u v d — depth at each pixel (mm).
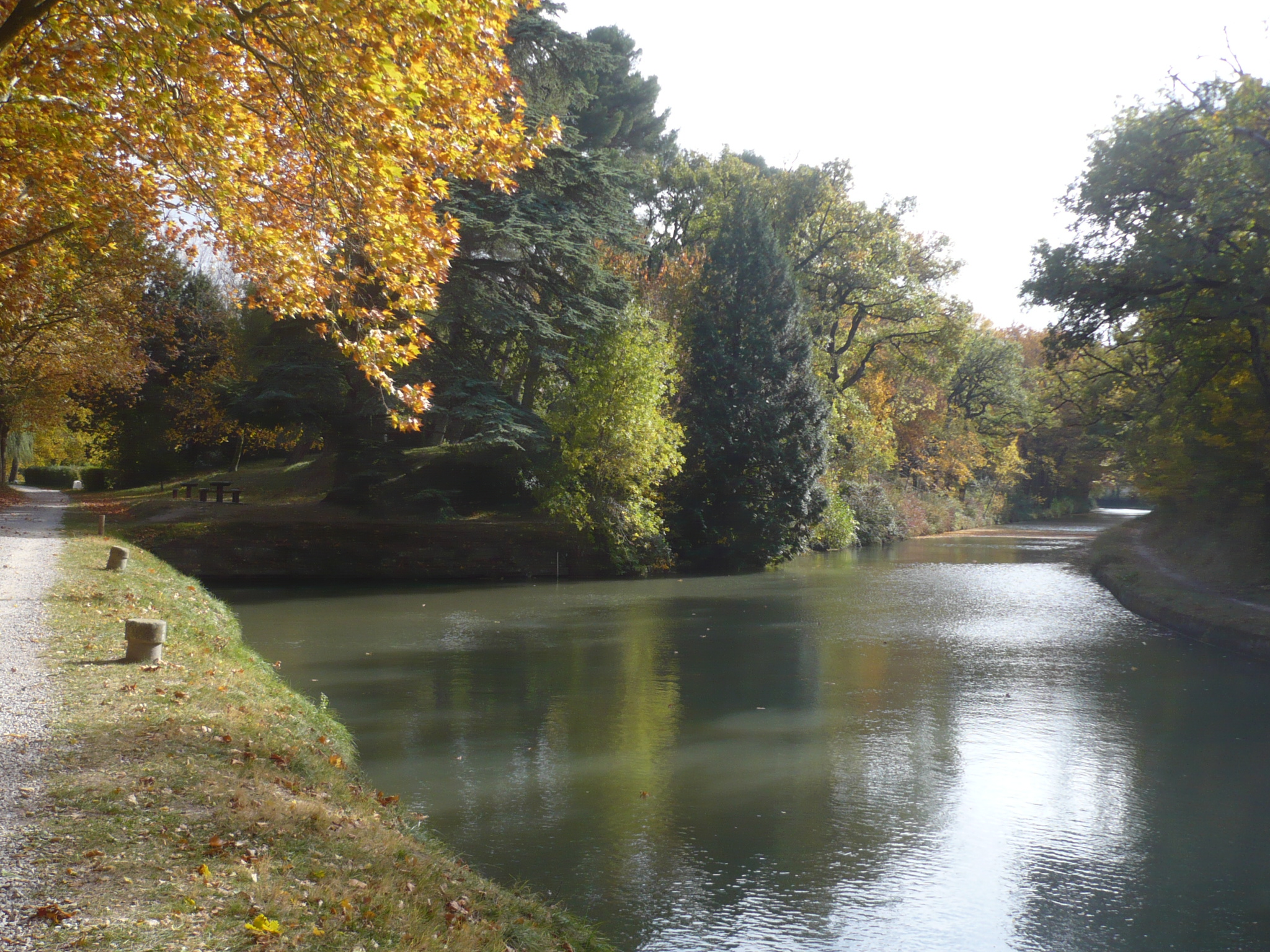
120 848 5551
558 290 32438
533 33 29969
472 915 5773
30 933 4465
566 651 18547
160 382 52781
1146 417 30469
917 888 7828
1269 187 18500
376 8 9180
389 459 32781
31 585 15352
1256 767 11078
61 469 66438
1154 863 8398
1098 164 21969
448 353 32250
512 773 10688
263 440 55250
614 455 33000
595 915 7203
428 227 10805
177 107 10812
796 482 37625
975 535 60469
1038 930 7125
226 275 54125
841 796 10023
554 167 31438
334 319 11516
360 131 10016
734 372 37500
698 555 36625
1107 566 32250
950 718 13359
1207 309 20328
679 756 11445
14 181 12586
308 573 30609
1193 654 18438
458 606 25359
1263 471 24281
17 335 27609
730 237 38688
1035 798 10031
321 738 10117
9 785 6438
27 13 8938
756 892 7691
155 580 18016
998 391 70000
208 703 9242
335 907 5219
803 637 20562
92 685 9328
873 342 50875
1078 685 15531
